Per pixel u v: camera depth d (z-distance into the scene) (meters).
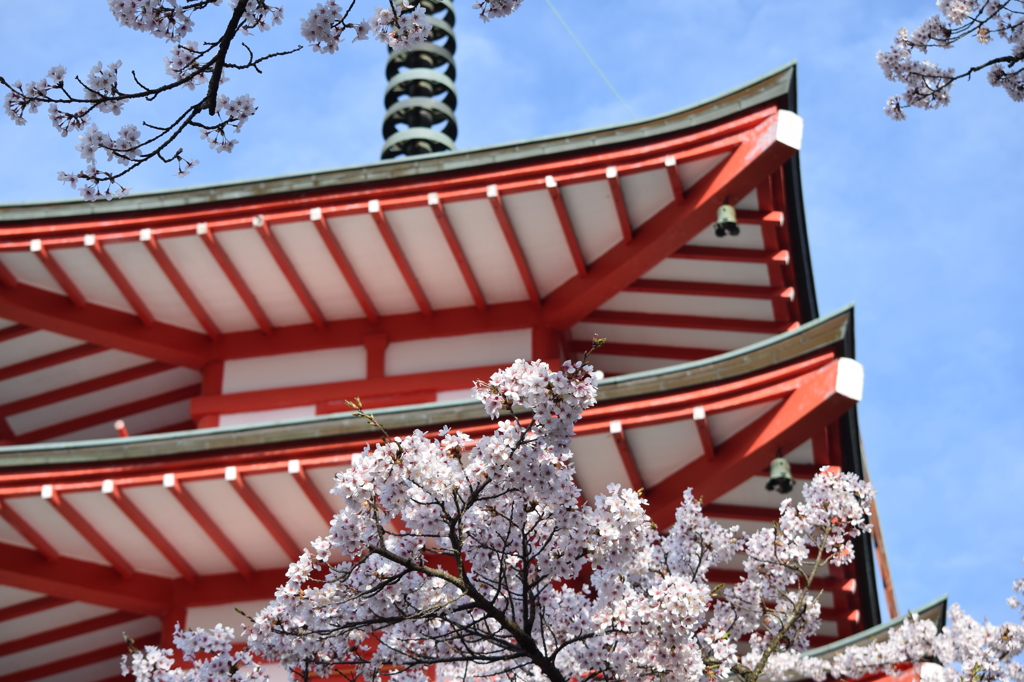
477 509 7.17
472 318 17.44
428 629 7.90
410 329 17.56
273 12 6.08
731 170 15.36
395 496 6.72
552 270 17.06
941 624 12.23
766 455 13.53
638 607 7.12
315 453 13.99
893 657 11.97
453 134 23.98
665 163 15.46
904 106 9.11
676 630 7.11
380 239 16.55
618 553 7.18
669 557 9.21
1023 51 8.54
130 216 16.53
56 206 16.53
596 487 14.45
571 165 15.69
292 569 7.68
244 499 14.35
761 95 15.32
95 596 15.52
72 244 16.56
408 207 16.05
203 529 14.88
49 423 19.89
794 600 10.05
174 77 6.21
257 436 14.15
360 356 17.62
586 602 8.28
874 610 17.59
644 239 16.30
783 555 9.78
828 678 12.69
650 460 14.11
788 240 17.19
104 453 14.38
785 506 9.70
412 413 13.87
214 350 18.02
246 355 17.92
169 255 16.83
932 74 8.91
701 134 15.47
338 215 16.16
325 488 14.26
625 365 19.31
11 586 15.80
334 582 7.59
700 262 17.33
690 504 9.32
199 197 16.36
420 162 16.03
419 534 6.94
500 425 6.57
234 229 16.39
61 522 14.92
